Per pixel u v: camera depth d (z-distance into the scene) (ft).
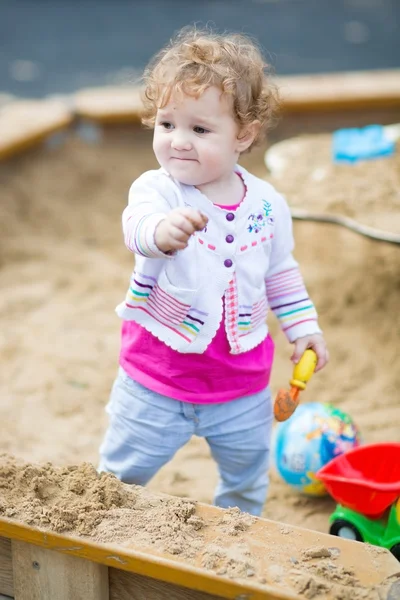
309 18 36.65
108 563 6.54
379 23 35.83
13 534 6.80
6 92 26.84
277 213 7.70
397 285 14.43
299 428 9.71
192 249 7.15
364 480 8.65
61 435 11.12
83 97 21.58
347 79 21.91
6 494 7.16
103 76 28.50
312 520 9.50
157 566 6.38
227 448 8.09
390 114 20.76
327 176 13.83
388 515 8.27
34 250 16.55
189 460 10.62
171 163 7.13
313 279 15.05
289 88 21.04
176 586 6.70
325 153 15.10
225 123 7.02
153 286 7.39
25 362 12.89
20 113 20.72
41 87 27.40
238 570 6.30
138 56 30.73
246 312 7.52
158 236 6.56
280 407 7.75
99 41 33.12
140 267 7.30
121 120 20.68
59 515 6.77
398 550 8.05
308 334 8.02
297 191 13.26
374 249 15.39
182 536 6.65
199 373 7.60
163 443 7.84
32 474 7.31
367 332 13.70
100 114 20.58
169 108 6.99
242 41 7.82
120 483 7.30
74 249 16.90
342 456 8.65
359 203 12.67
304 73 28.78
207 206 7.22
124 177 20.02
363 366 12.81
